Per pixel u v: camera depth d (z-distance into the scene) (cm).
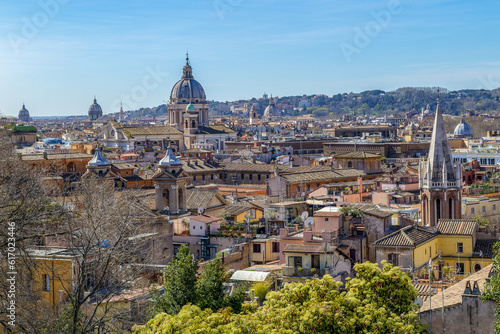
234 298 7406
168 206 13612
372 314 5797
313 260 8369
